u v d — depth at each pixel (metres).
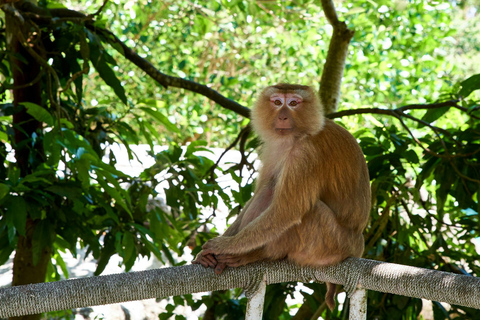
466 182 6.34
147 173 6.85
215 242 4.23
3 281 8.57
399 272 3.68
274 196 4.69
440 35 13.87
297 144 4.77
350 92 14.02
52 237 5.45
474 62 21.52
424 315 8.62
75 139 5.20
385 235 6.93
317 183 4.64
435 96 13.56
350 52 14.77
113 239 6.23
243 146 7.28
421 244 7.63
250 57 17.50
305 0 8.86
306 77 16.72
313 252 4.39
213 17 9.02
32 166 6.10
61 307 3.60
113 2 12.80
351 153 4.84
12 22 6.18
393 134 6.63
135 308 8.90
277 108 5.11
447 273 3.49
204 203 6.44
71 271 9.05
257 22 13.29
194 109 16.39
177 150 6.72
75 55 6.49
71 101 7.29
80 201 5.36
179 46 15.91
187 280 3.93
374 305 6.75
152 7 15.11
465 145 6.43
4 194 4.96
